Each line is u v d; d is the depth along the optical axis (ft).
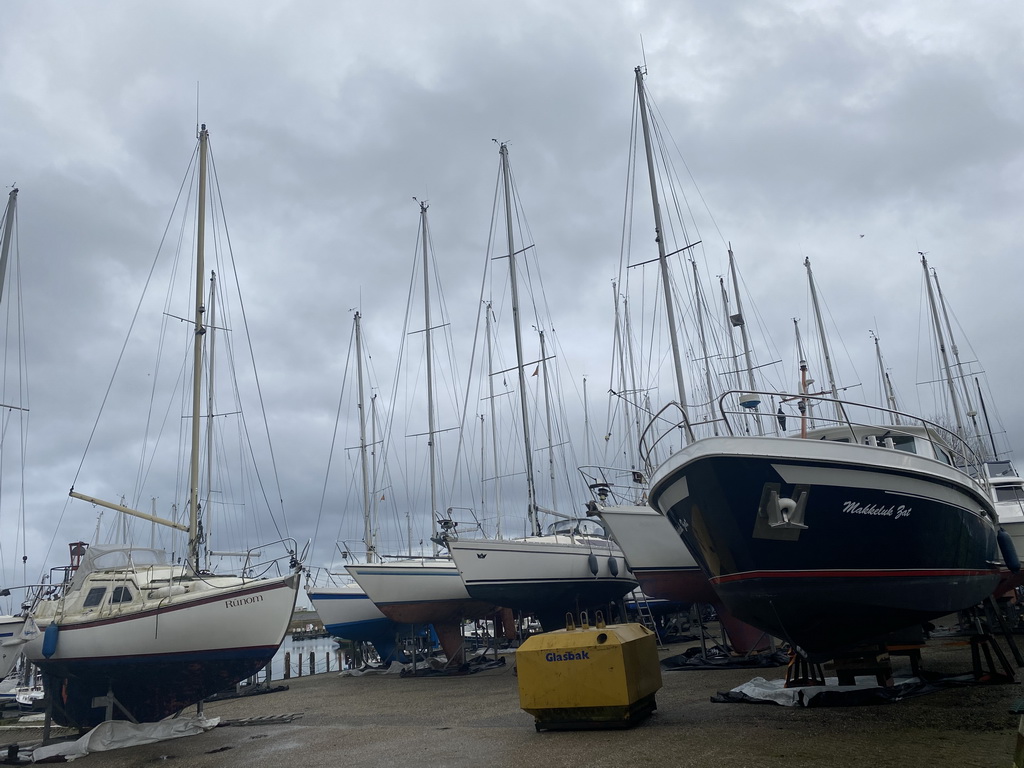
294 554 39.11
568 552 54.49
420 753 25.12
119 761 30.19
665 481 28.45
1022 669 33.81
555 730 26.96
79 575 40.16
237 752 29.50
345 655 96.22
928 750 19.63
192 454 45.85
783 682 31.81
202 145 53.01
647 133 50.67
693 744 22.30
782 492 25.72
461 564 50.72
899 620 28.37
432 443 70.74
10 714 61.72
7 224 54.95
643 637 29.12
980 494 32.78
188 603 36.06
